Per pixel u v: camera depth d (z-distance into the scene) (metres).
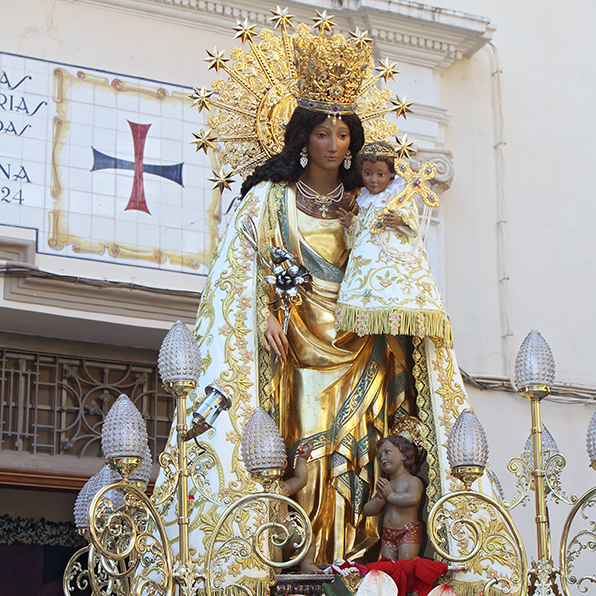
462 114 11.12
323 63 6.75
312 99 6.86
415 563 6.00
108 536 5.67
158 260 9.66
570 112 11.55
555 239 11.09
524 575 5.75
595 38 11.82
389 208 6.71
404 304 6.52
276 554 6.35
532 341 6.16
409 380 6.90
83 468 9.54
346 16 10.66
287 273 6.68
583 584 9.93
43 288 9.13
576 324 10.90
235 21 10.43
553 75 11.60
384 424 6.83
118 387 9.91
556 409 10.57
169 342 5.67
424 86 10.88
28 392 9.54
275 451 5.57
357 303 6.58
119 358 9.96
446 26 10.83
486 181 11.02
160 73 10.05
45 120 9.51
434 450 6.59
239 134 7.39
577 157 11.43
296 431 6.71
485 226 10.88
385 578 5.66
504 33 11.54
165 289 9.51
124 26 10.04
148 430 9.92
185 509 5.57
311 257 6.91
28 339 9.63
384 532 6.52
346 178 7.02
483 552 6.37
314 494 6.61
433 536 5.65
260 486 6.23
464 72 11.25
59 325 9.42
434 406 6.68
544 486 6.03
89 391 9.79
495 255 10.83
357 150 7.00
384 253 6.66
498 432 10.27
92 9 9.95
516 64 11.50
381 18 10.66
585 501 5.95
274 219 6.95
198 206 9.91
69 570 6.29
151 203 9.75
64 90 9.65
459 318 10.52
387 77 7.70
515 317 10.70
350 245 6.89
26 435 9.44
